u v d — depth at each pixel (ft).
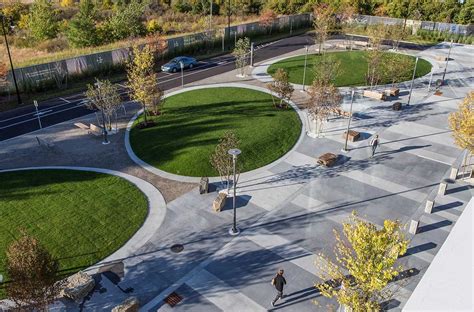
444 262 34.76
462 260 34.88
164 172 78.02
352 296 39.29
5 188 71.87
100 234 61.16
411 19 203.10
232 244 59.72
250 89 120.88
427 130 94.84
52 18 170.19
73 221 63.62
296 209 67.36
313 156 83.66
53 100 114.52
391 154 84.38
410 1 212.43
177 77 132.98
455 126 74.02
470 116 71.41
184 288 52.16
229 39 176.04
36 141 90.17
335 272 43.19
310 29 208.95
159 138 90.17
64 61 124.36
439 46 171.94
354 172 77.97
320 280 53.16
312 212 66.64
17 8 201.77
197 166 79.30
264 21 188.65
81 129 95.91
